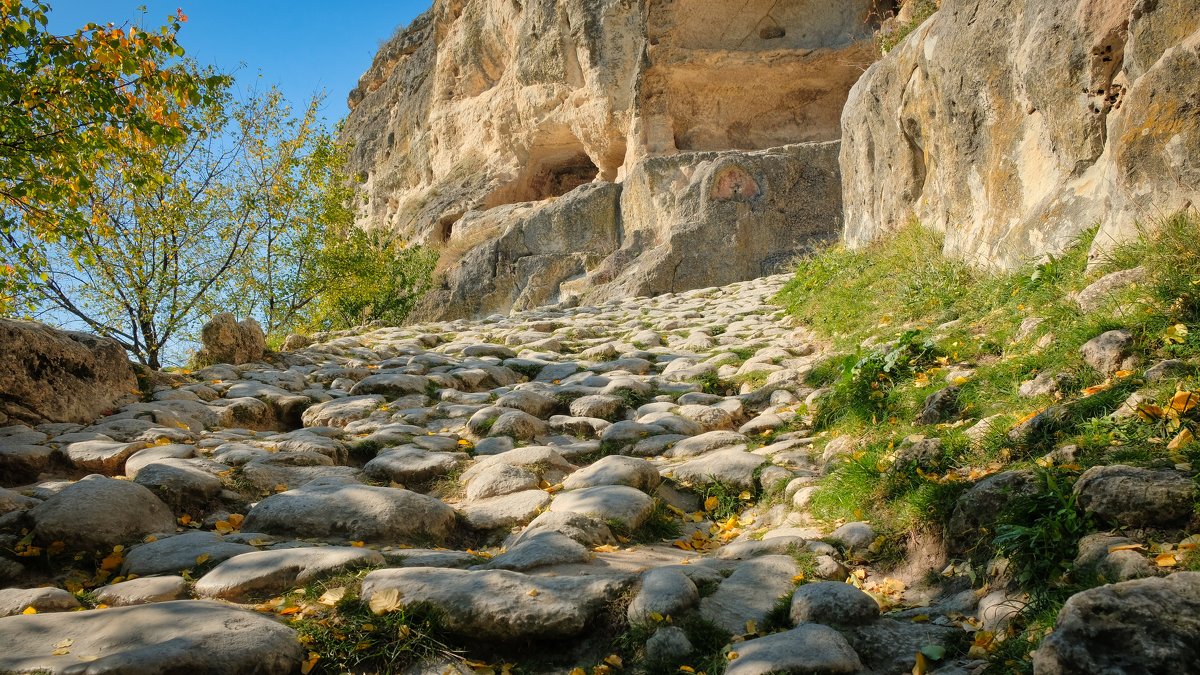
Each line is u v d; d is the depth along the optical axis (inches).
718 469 187.0
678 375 291.1
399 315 808.3
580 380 290.7
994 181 287.9
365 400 267.6
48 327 247.8
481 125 1151.0
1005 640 102.2
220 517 165.5
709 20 876.6
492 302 888.3
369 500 159.3
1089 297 188.4
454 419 248.8
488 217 1003.3
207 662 101.9
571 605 117.4
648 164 788.6
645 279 693.9
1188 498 107.5
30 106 294.5
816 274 417.1
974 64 293.0
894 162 390.9
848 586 117.5
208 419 246.4
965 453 153.3
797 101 905.5
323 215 624.1
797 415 224.7
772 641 106.9
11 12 279.6
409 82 1395.2
